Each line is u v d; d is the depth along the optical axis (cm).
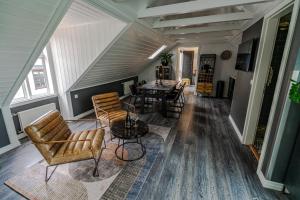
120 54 375
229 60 602
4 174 203
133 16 257
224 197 171
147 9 252
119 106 344
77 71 340
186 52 902
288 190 166
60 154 182
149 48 482
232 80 579
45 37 192
